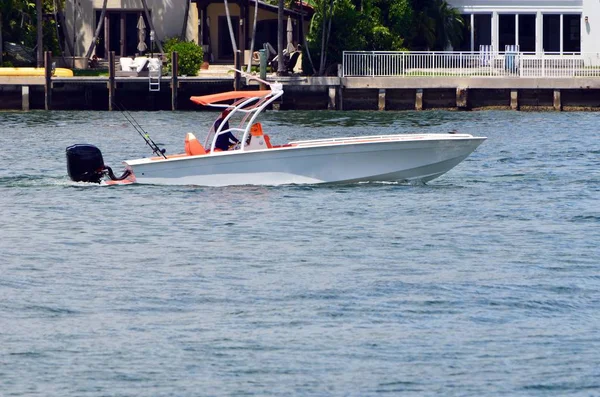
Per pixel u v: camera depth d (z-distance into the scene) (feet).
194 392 160.35
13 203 287.48
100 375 165.99
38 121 528.63
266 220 264.31
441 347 175.83
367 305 196.34
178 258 230.27
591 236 248.73
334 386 161.99
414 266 222.48
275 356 172.65
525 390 160.04
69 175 310.45
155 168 298.56
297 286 208.33
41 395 159.33
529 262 225.15
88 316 191.21
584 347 175.11
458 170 343.87
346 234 250.98
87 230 256.73
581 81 593.83
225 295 203.00
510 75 600.80
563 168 349.00
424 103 601.62
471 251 234.99
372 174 298.56
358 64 606.96
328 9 624.59
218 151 296.71
